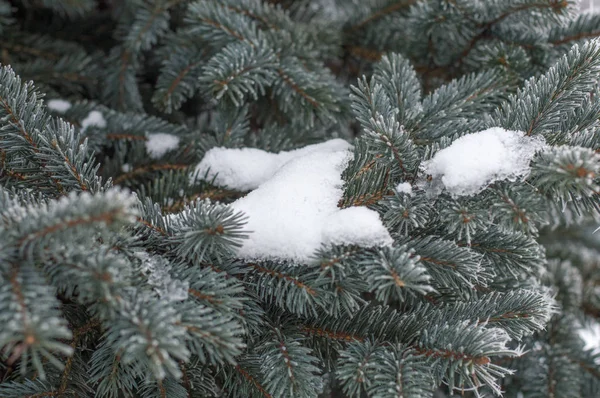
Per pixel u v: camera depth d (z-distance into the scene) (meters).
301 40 1.59
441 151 1.35
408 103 1.42
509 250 1.40
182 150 1.57
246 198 1.38
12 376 1.36
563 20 1.49
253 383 1.36
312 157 1.42
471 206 1.33
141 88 1.74
